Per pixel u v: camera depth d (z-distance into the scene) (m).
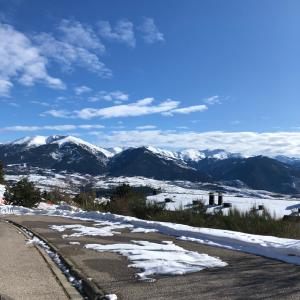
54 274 8.95
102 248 11.77
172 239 13.34
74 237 14.42
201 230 13.97
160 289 7.45
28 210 30.62
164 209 22.73
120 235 14.58
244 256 10.18
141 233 15.05
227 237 12.27
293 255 9.97
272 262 9.45
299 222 16.25
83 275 8.57
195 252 10.70
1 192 47.69
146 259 9.94
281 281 7.80
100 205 30.42
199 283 7.77
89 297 7.27
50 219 22.67
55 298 7.19
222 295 7.02
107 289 7.54
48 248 12.34
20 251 11.90
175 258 9.95
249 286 7.51
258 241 11.42
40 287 7.91
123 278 8.30
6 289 7.70
